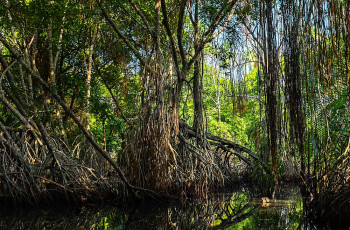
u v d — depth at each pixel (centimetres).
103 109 1255
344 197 591
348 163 595
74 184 898
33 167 899
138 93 976
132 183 931
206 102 2216
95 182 928
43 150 955
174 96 981
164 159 910
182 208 872
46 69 1236
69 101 1417
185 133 1120
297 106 486
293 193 1011
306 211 661
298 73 478
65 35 1045
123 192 917
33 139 959
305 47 478
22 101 1017
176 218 762
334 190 606
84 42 1278
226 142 1286
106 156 877
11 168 877
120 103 1515
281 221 673
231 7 966
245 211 801
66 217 775
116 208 881
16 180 877
